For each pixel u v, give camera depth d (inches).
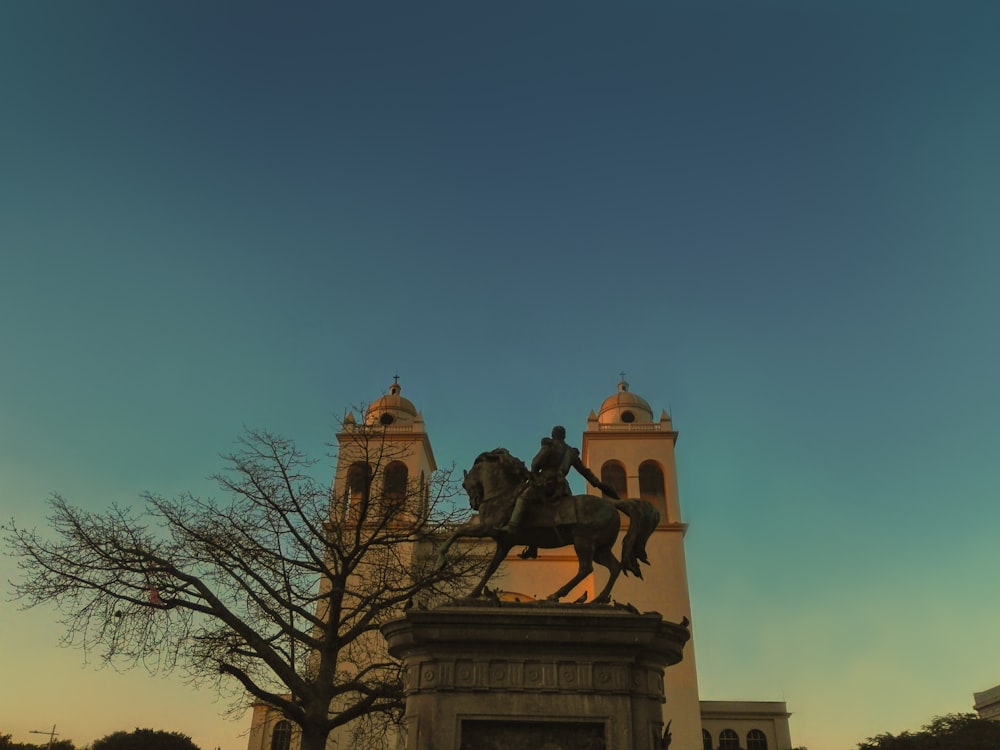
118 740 1720.0
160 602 756.0
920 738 1891.0
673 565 1870.1
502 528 388.5
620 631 340.5
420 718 330.0
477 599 371.6
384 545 910.4
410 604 372.5
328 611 920.9
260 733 1649.9
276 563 832.3
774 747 2233.0
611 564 390.6
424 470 1931.6
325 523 897.5
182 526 820.0
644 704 340.2
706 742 2240.4
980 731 1755.7
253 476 851.4
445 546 393.1
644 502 400.2
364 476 943.0
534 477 397.7
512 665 337.1
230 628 810.8
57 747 2320.4
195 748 1776.6
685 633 362.3
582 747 325.7
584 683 333.4
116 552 783.7
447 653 339.9
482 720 327.0
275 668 762.8
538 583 1856.5
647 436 2028.8
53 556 767.7
